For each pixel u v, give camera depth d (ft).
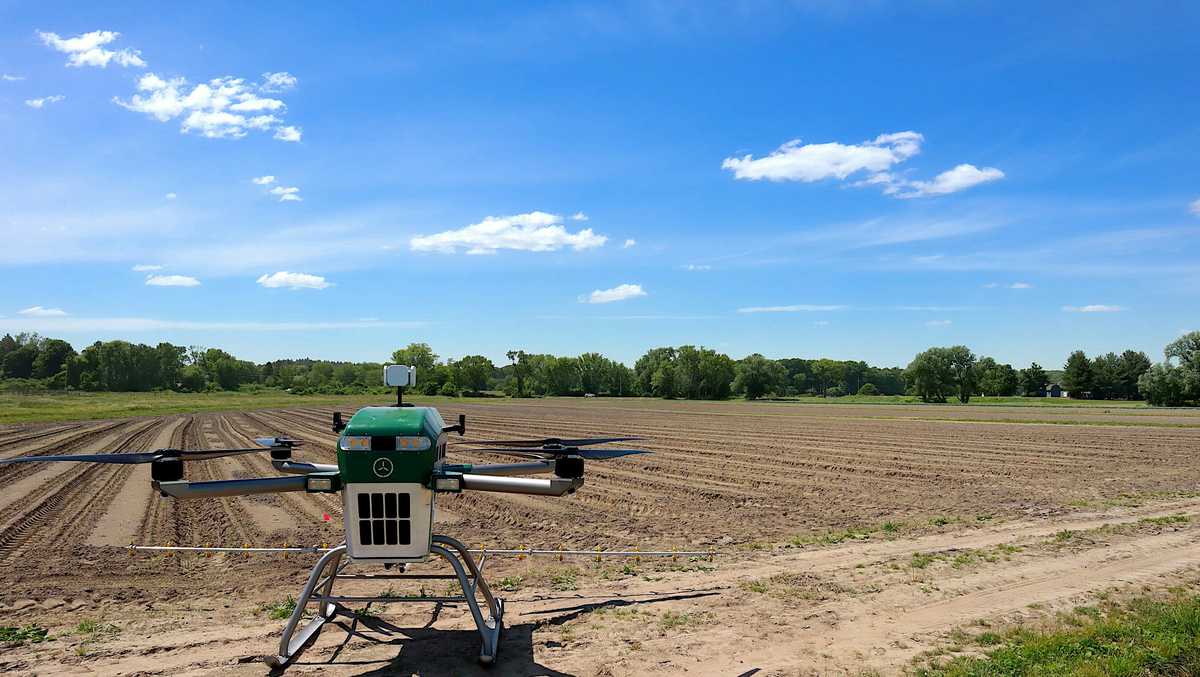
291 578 29.60
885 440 104.22
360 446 16.25
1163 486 56.70
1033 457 79.61
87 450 90.94
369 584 27.35
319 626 21.03
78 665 18.76
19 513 45.27
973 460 77.15
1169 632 20.54
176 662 18.94
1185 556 31.40
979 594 25.48
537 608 23.84
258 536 39.50
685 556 32.89
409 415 17.35
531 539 39.11
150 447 95.76
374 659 19.01
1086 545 33.65
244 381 488.85
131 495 52.26
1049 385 485.56
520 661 18.89
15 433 116.88
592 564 31.53
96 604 25.55
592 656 19.30
